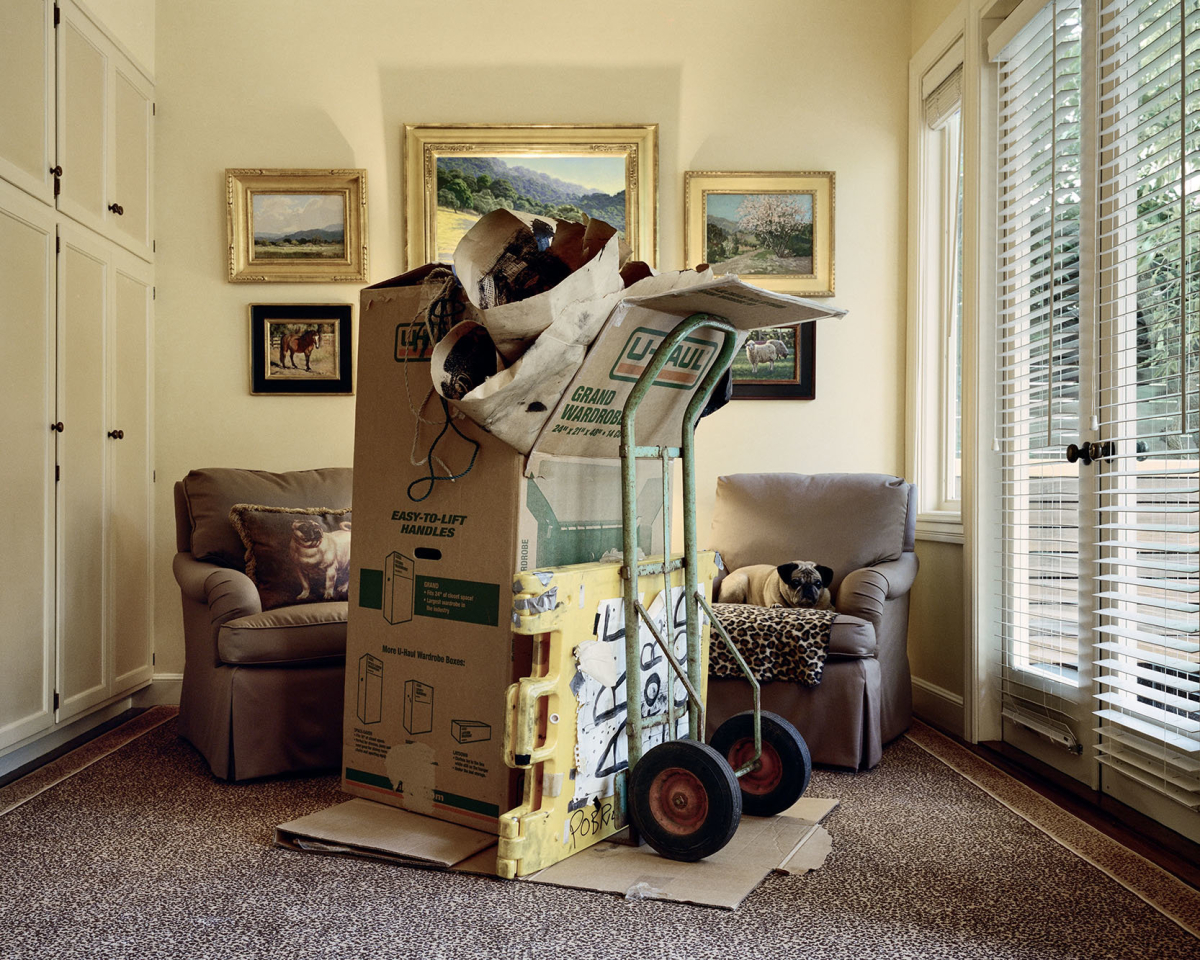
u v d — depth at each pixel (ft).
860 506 10.75
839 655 8.89
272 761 8.37
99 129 10.39
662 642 6.46
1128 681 7.42
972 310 10.08
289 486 10.55
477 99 12.26
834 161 12.40
